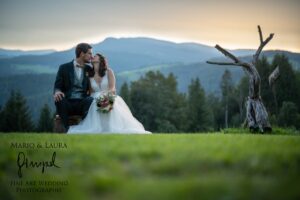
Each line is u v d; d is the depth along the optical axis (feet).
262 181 18.08
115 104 51.49
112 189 17.24
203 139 30.68
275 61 343.46
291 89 340.59
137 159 22.07
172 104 408.46
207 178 18.63
